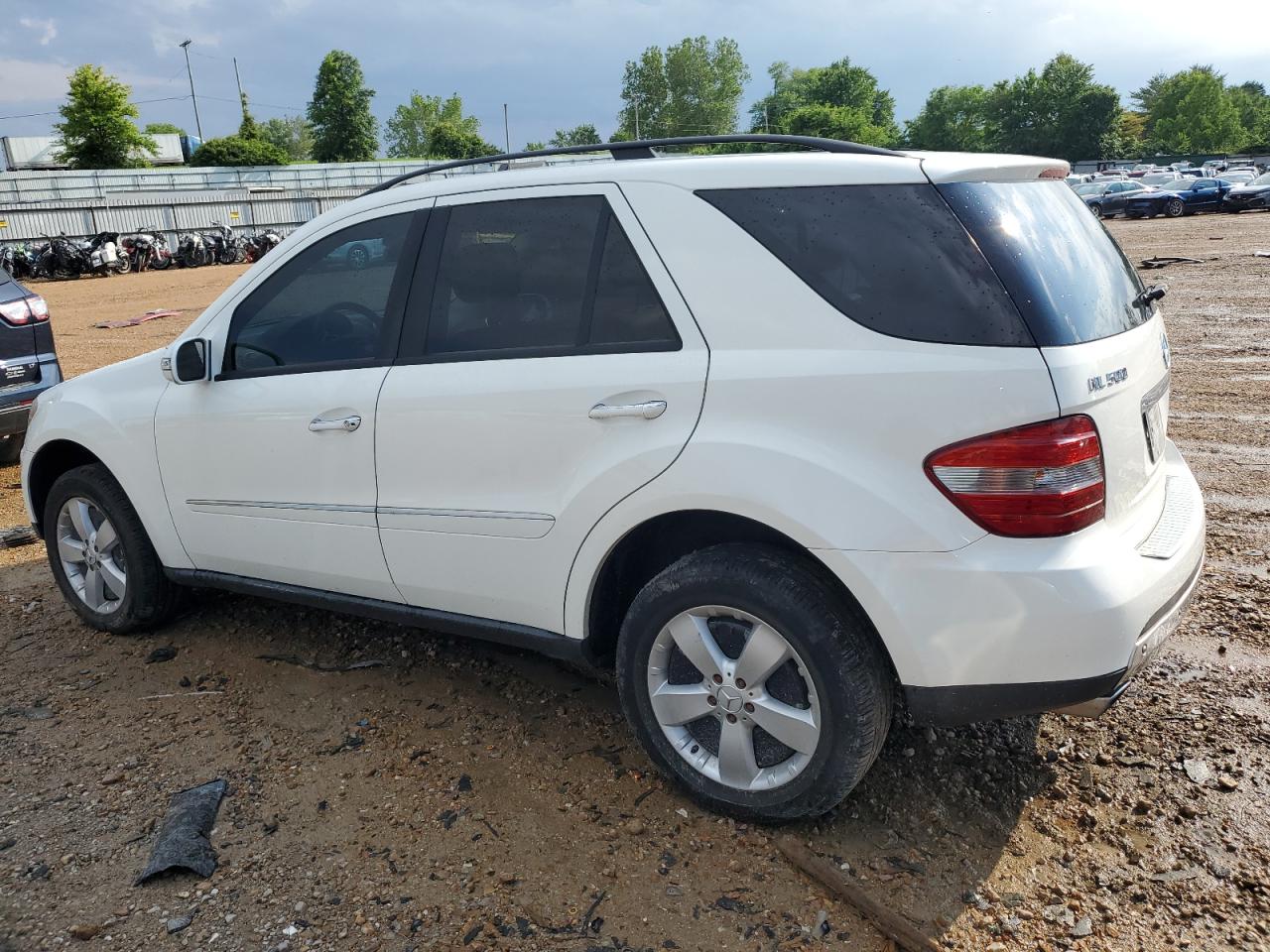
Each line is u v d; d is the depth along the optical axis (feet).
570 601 9.29
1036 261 7.77
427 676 11.86
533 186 9.53
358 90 300.40
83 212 126.82
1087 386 7.34
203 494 11.82
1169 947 7.37
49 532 13.70
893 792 9.23
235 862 8.61
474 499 9.61
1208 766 9.51
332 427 10.39
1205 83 368.89
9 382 20.89
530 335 9.34
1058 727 10.27
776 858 8.45
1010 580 7.25
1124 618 7.35
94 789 9.77
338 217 10.93
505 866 8.44
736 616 8.41
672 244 8.61
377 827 9.02
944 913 7.73
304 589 11.51
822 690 8.00
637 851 8.57
